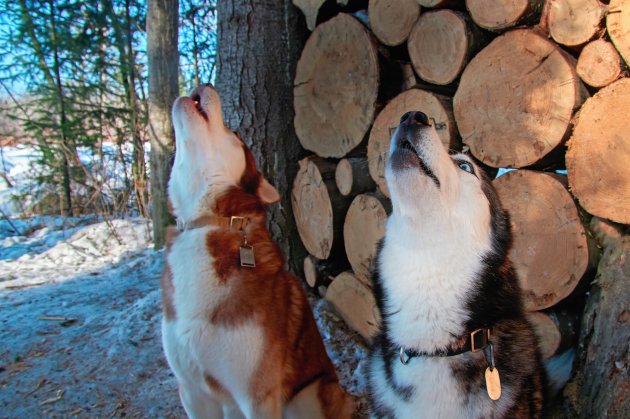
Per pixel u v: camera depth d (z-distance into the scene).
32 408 2.89
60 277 5.75
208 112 2.29
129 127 9.82
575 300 2.48
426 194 1.59
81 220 9.25
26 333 3.92
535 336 1.95
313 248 3.85
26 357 3.52
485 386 1.68
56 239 7.84
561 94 2.09
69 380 3.18
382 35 2.97
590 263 2.13
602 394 2.07
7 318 4.29
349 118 3.31
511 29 2.30
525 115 2.22
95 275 5.80
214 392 2.24
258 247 2.27
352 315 3.49
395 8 2.85
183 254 2.16
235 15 3.99
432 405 1.72
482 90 2.39
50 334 3.90
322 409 2.46
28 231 8.68
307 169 3.75
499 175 2.48
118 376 3.20
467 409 1.68
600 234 2.13
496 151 2.38
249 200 2.33
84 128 9.76
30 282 5.56
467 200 1.72
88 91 9.92
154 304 4.11
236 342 2.05
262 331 2.10
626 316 2.00
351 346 3.35
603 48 1.93
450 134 2.61
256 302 2.11
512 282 1.86
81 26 10.26
